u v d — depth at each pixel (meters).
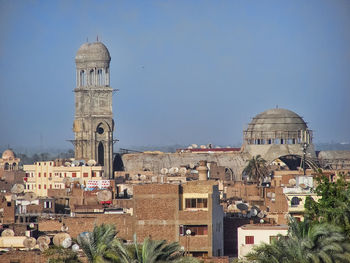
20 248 176.50
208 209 171.12
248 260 135.62
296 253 130.00
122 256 128.12
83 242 134.25
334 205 146.50
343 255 130.50
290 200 192.62
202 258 159.88
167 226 170.38
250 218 186.38
